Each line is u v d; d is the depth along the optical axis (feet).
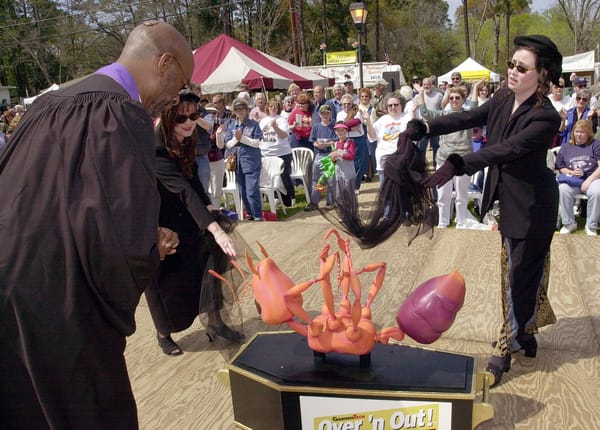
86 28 116.88
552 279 13.67
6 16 129.18
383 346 8.11
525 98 8.48
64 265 5.10
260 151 24.58
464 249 16.02
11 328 5.14
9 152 5.45
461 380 6.98
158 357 10.95
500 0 135.44
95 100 5.32
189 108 9.32
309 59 140.77
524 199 8.72
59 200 5.09
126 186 5.03
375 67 74.33
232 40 45.34
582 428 8.07
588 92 25.04
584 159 20.90
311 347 7.38
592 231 20.62
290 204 28.76
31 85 156.04
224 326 10.29
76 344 5.19
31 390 5.31
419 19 184.44
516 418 8.37
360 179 26.53
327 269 7.14
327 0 143.33
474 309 12.12
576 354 10.15
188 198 9.45
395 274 14.20
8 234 5.11
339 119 26.27
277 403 7.22
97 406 5.46
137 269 5.10
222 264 10.06
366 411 6.92
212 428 8.59
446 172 7.94
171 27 6.03
